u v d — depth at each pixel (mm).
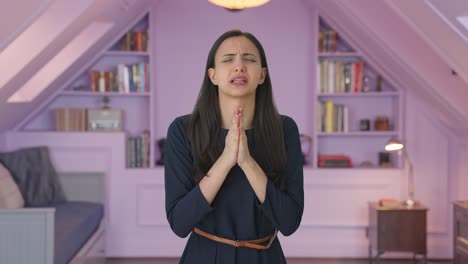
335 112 5164
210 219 1415
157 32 5336
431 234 5074
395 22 3699
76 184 4945
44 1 2631
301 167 1506
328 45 5137
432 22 2963
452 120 4543
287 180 1469
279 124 1477
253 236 1423
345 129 5156
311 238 5098
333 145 5426
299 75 5375
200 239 1433
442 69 3979
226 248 1406
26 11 2600
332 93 5105
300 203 1461
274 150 1446
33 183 4477
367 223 5062
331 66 5133
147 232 5055
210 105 1454
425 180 5047
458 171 4910
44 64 3850
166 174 1464
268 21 5352
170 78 5367
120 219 5023
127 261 4922
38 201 4492
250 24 5352
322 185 5070
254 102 1472
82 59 4660
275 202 1375
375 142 5406
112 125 5102
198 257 1420
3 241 2988
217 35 5352
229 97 1429
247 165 1351
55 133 4934
